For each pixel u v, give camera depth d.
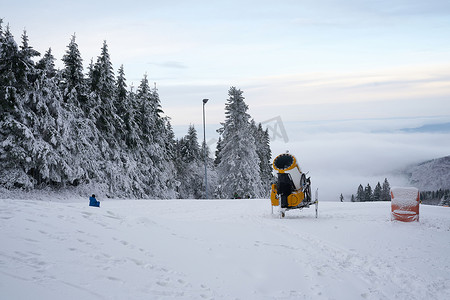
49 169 28.48
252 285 5.90
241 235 10.29
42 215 8.20
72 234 7.17
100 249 6.61
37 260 5.43
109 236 7.63
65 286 4.72
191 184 56.91
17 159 25.72
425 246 9.05
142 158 41.69
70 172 28.95
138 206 19.88
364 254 8.15
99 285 4.98
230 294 5.41
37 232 6.83
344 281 6.32
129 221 9.69
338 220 14.23
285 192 15.64
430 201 160.88
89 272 5.38
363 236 10.38
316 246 9.12
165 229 9.76
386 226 12.36
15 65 27.06
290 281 6.25
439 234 10.86
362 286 6.09
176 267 6.41
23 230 6.77
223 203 23.44
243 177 44.81
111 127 36.56
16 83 27.16
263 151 60.59
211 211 18.28
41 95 28.17
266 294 5.55
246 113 46.00
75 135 30.91
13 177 26.06
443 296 5.66
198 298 5.09
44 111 28.39
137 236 8.18
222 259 7.34
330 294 5.66
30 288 4.43
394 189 13.95
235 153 45.16
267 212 17.94
